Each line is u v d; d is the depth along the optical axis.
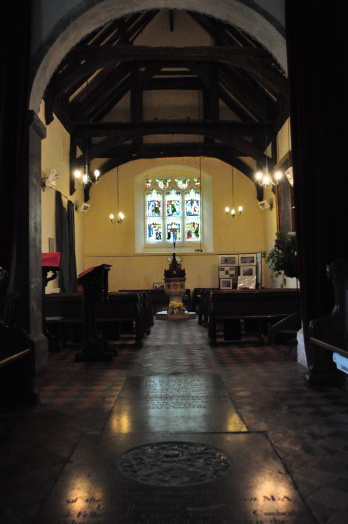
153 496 2.39
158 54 10.70
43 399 4.51
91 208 17.64
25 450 3.11
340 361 4.20
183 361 6.68
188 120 13.99
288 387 4.84
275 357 6.89
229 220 17.86
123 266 17.67
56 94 11.32
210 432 3.42
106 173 17.77
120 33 12.05
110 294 8.82
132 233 17.70
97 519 2.16
